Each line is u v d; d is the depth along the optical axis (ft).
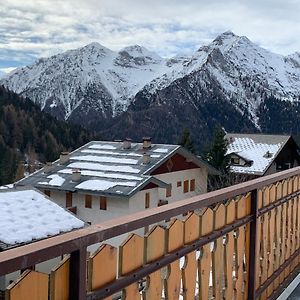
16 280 4.37
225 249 8.72
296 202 13.98
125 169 72.02
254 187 9.75
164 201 76.95
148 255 6.21
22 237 37.37
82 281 4.90
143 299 6.18
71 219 44.19
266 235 11.10
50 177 72.54
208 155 106.32
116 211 65.46
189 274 7.32
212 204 8.00
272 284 11.82
